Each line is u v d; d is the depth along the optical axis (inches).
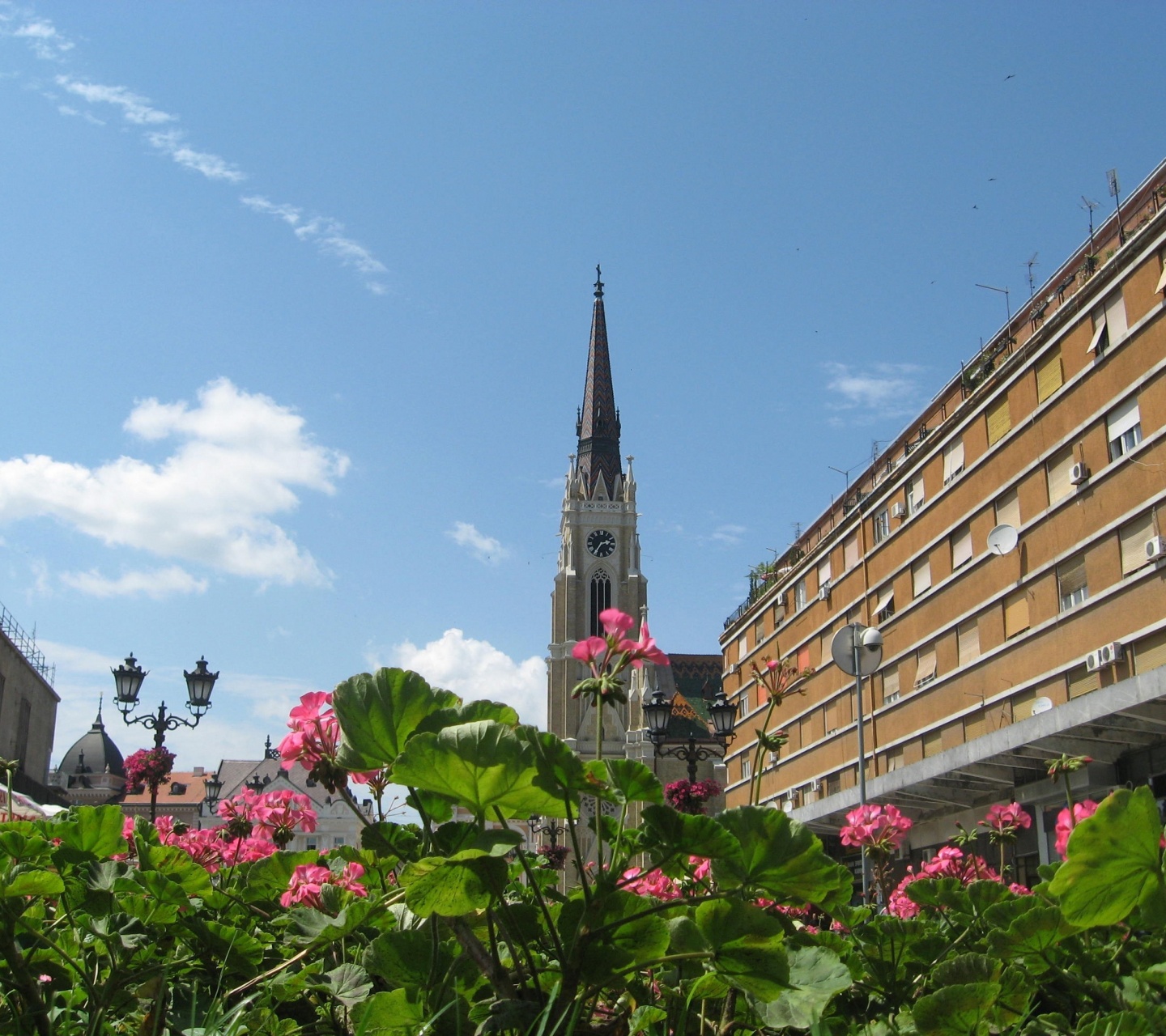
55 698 2295.8
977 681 1403.8
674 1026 155.6
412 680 143.9
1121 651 1115.9
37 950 166.2
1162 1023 124.9
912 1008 148.4
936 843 1485.0
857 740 1764.3
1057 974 155.0
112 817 195.5
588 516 4756.4
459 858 122.0
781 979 128.0
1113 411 1163.9
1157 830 129.6
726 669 2566.4
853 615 1822.1
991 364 1504.7
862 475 1924.2
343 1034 173.0
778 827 136.2
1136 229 1203.2
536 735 128.8
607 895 130.3
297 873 201.0
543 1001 132.0
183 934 187.6
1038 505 1288.1
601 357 5142.7
